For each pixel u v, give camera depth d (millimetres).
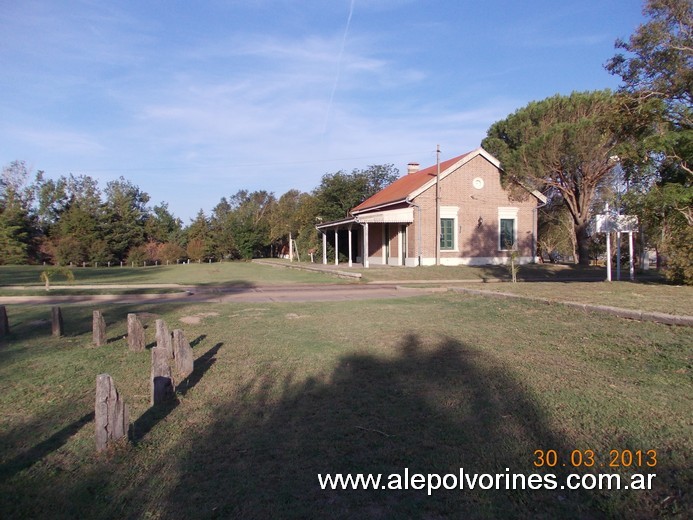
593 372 5891
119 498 3553
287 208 53844
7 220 49750
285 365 6992
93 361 7641
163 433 4695
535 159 26203
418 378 6055
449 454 4008
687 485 3383
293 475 3787
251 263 45344
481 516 3162
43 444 4574
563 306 9867
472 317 10164
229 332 9734
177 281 23281
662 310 8234
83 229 54250
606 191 25141
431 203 27188
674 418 4430
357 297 15758
